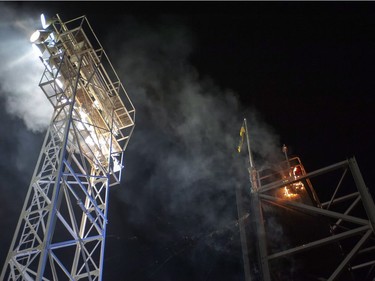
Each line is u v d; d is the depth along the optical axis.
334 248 9.26
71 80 14.31
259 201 9.59
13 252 10.18
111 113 16.11
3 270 9.91
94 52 15.95
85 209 12.41
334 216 8.58
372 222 7.92
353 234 8.01
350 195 11.48
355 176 8.84
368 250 10.77
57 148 12.60
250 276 8.50
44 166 12.13
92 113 15.71
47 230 9.83
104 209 13.64
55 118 13.08
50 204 10.44
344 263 7.70
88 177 13.12
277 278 8.76
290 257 9.07
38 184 11.66
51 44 15.05
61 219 11.13
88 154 15.42
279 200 9.41
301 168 12.56
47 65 14.73
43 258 9.34
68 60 14.52
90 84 15.44
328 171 9.37
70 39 15.41
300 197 11.32
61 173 11.04
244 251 8.95
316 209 8.91
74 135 13.89
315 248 9.09
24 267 10.22
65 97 13.29
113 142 16.31
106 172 14.45
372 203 8.18
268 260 8.34
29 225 10.55
